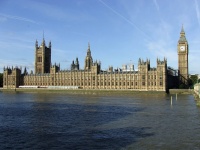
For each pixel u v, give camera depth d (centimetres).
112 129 7275
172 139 6181
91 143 5856
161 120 8794
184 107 12900
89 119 9006
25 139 6169
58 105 14050
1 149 5400
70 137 6372
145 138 6272
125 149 5425
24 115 9919
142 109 12056
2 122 8338
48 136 6462
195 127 7562
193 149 5409
